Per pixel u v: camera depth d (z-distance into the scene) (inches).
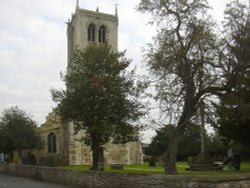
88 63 1202.0
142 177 668.7
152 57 843.4
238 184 556.7
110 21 2974.9
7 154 2618.1
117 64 1204.5
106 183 776.9
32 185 994.7
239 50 781.9
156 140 3024.1
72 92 1174.3
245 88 807.7
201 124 898.1
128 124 1189.7
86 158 2664.9
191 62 811.4
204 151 1235.9
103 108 1163.9
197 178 550.9
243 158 1544.0
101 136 1196.5
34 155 2802.7
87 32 2910.9
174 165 823.1
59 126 2829.7
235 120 1035.3
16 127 2281.0
